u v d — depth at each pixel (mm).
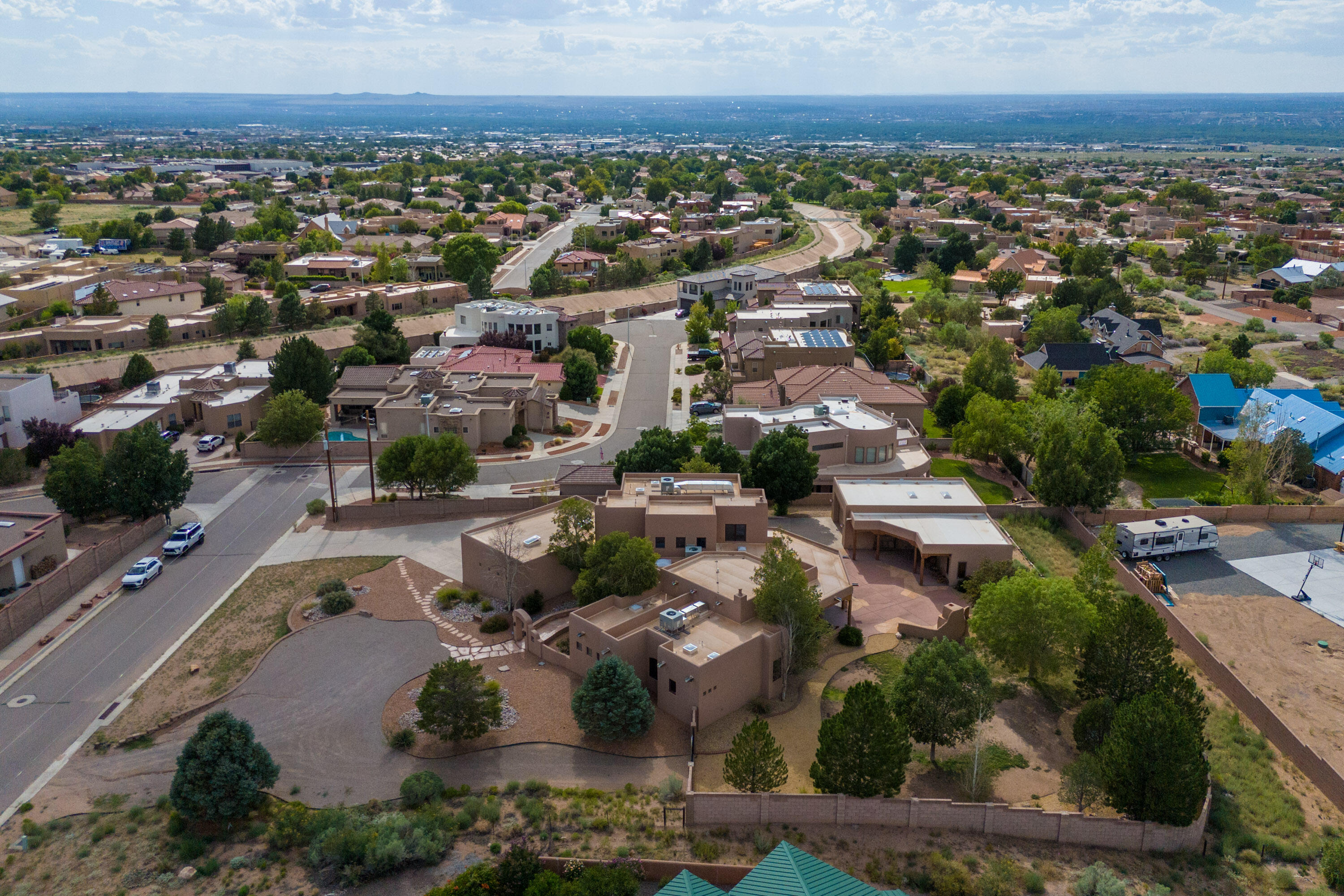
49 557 86500
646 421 135750
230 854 53344
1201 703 65062
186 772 53875
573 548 81375
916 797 57719
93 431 116812
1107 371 128500
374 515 100438
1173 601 84375
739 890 44781
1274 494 108250
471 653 74438
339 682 70188
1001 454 116000
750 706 68375
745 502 84750
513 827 54812
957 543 85812
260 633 77438
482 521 100062
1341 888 52844
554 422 130625
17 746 63000
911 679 62500
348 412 132125
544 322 162375
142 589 85062
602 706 61812
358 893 49969
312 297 194375
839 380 127688
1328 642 77875
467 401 126688
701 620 71250
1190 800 54281
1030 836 55781
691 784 58688
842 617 80562
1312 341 179875
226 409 126438
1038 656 69000
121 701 68188
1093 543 95312
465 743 63469
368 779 59875
